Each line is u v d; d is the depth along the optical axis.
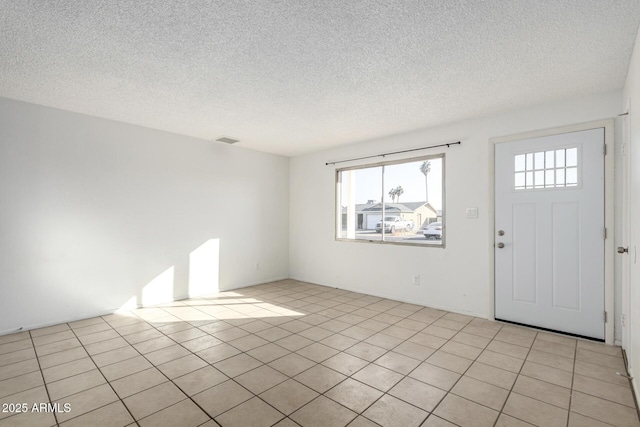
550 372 2.38
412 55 2.33
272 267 5.75
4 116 3.16
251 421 1.82
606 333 2.88
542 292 3.24
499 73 2.60
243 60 2.41
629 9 1.79
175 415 1.87
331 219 5.32
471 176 3.73
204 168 4.77
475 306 3.70
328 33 2.05
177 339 3.04
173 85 2.85
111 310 3.84
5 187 3.17
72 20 1.91
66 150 3.53
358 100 3.19
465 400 2.03
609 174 2.88
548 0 1.72
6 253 3.17
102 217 3.78
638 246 2.02
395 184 4.58
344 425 1.79
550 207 3.19
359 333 3.20
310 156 5.66
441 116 3.65
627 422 1.81
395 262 4.46
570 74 2.60
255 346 2.88
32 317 3.30
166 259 4.35
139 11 1.83
